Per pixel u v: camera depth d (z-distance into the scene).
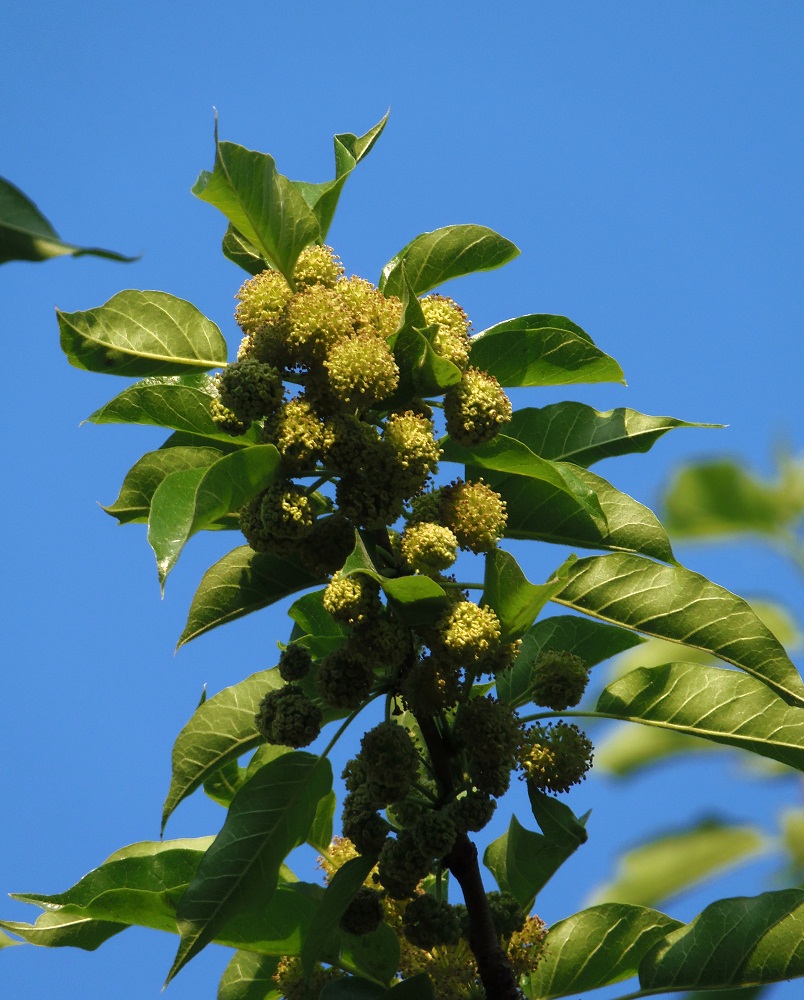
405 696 5.47
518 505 5.96
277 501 5.25
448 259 6.25
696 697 5.90
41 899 5.94
